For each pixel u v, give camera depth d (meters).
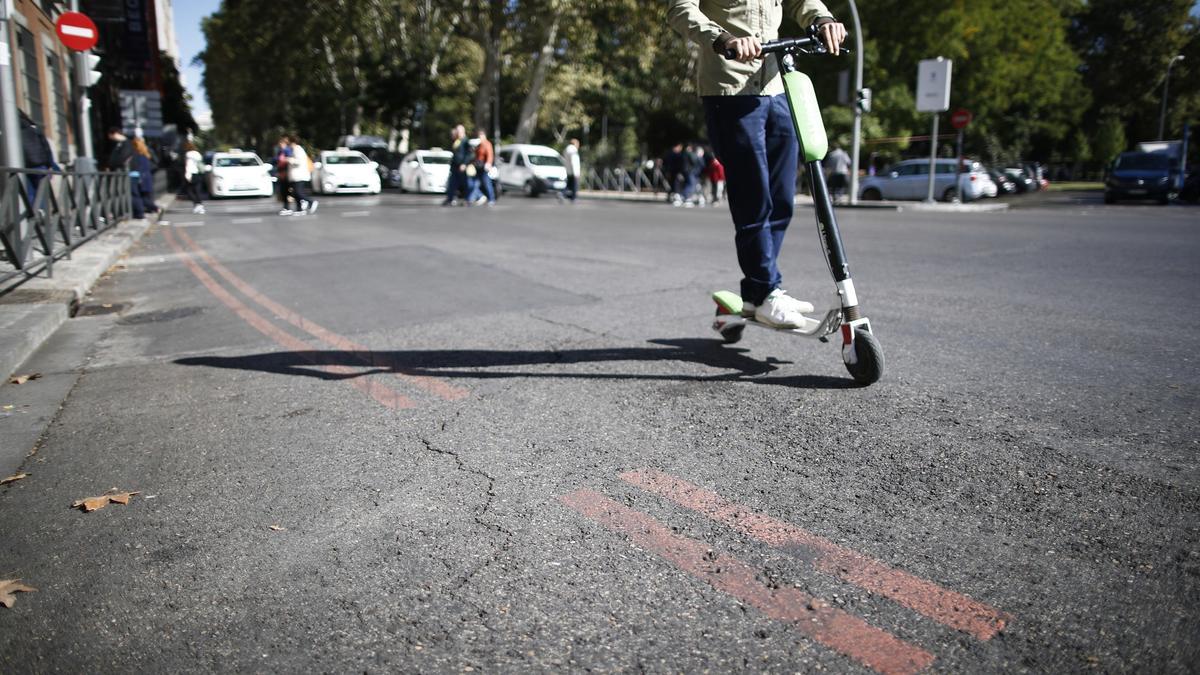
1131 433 3.06
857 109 22.72
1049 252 8.89
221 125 82.94
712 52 3.85
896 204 22.19
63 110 19.69
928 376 3.91
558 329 5.33
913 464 2.84
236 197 26.08
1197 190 25.48
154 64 35.56
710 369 4.18
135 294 7.52
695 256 9.27
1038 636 1.85
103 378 4.46
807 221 15.17
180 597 2.13
